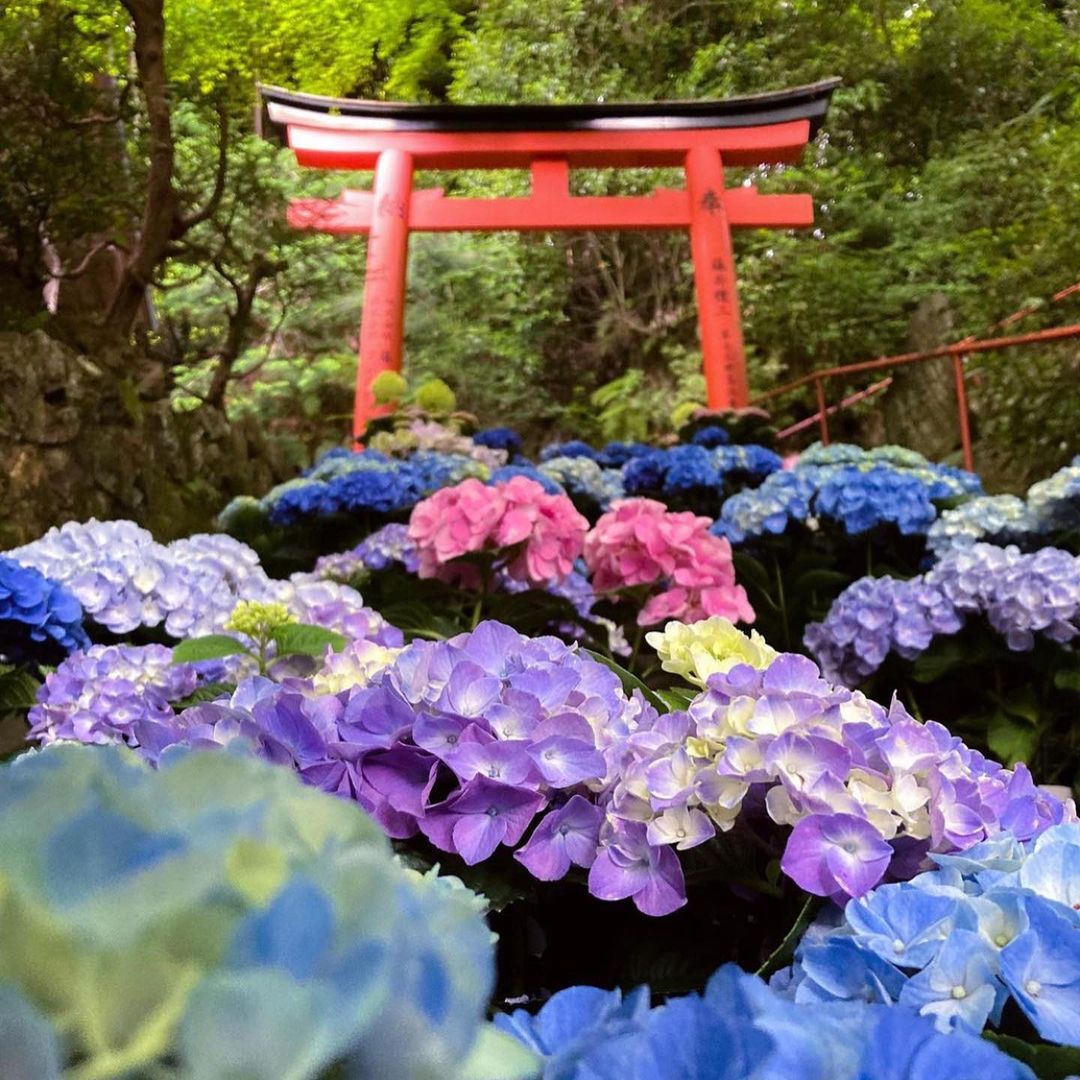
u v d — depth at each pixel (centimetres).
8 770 32
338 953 29
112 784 32
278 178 575
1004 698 222
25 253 430
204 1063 27
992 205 1017
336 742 91
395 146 671
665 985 93
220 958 28
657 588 215
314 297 718
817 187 1103
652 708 114
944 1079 42
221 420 452
